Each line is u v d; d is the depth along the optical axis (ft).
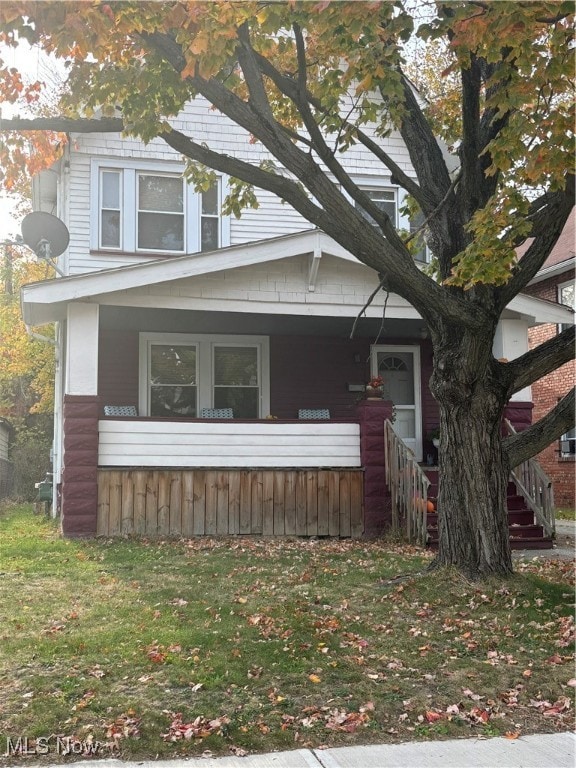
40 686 15.10
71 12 18.11
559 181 20.45
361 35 20.71
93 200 44.32
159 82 24.45
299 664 16.80
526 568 28.30
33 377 83.61
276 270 37.99
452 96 33.04
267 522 36.73
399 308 39.32
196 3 17.97
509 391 23.98
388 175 49.44
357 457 38.06
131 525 35.19
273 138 22.08
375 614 20.89
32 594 22.50
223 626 19.27
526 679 16.55
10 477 72.90
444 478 24.22
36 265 78.02
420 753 13.09
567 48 21.49
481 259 20.56
